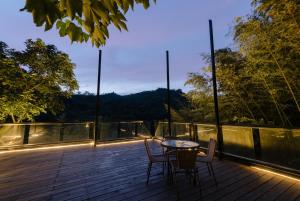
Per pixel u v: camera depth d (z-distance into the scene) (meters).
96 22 0.82
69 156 5.30
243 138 4.55
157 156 3.87
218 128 5.03
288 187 3.20
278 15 4.17
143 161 4.83
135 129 8.64
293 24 3.97
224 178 3.61
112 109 20.88
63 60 8.95
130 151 6.00
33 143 6.35
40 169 4.13
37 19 0.63
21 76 7.86
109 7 0.79
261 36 4.71
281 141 3.78
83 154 5.56
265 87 5.61
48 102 8.90
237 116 7.10
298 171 3.48
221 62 7.43
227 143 4.97
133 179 3.58
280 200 2.77
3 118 7.50
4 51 7.80
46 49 8.55
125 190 3.10
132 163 4.64
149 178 3.63
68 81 9.30
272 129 3.91
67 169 4.15
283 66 4.78
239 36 5.44
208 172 3.94
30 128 6.32
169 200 2.77
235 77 6.46
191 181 3.46
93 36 0.96
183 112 11.09
